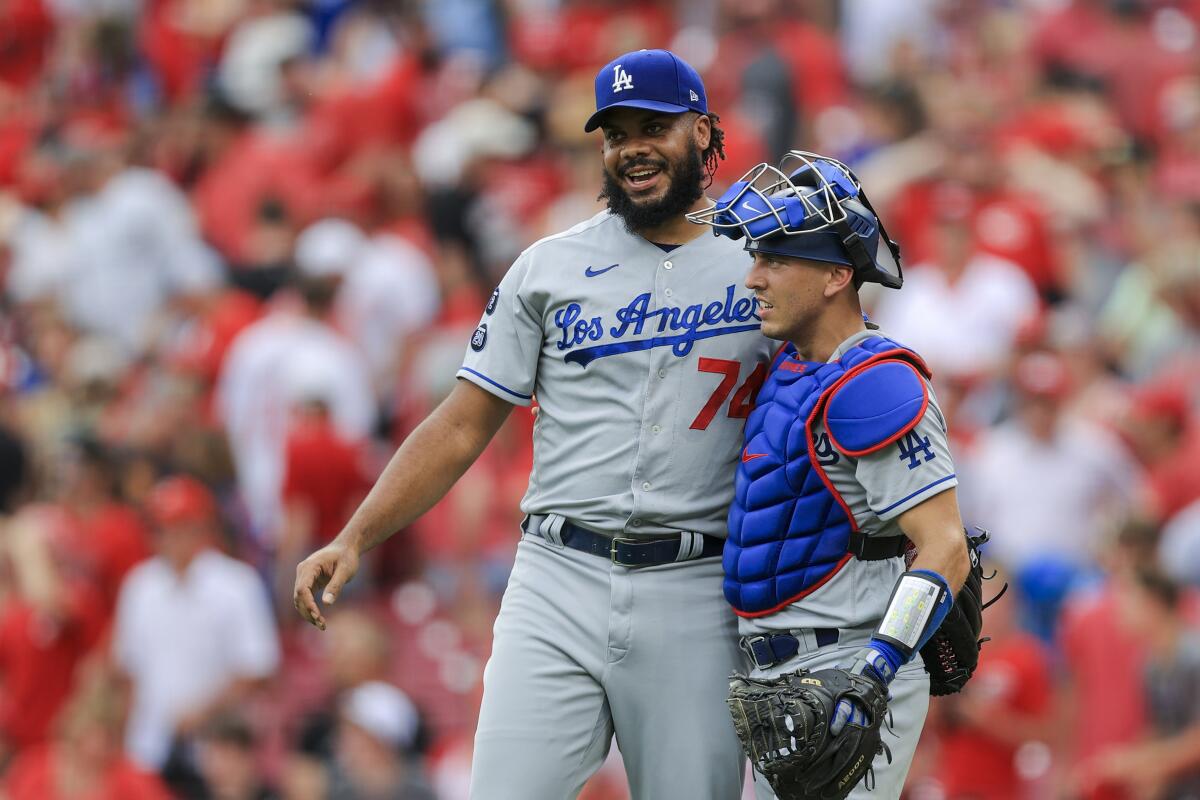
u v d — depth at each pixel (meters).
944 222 39.53
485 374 17.23
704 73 52.25
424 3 57.84
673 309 16.81
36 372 46.25
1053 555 34.25
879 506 15.61
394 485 17.08
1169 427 35.25
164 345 43.84
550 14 57.28
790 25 52.09
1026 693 30.38
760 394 16.50
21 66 63.31
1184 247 41.91
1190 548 32.94
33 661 34.69
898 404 15.48
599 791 29.03
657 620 16.88
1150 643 29.81
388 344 41.56
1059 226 43.09
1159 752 29.31
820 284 15.94
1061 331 38.81
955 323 38.97
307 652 36.16
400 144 51.19
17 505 38.41
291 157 49.16
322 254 42.44
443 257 44.22
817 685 14.98
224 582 33.91
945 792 30.14
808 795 15.09
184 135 50.66
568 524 17.16
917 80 48.22
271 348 37.84
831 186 15.84
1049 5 54.12
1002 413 37.06
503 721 16.97
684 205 16.70
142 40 60.69
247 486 38.00
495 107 49.47
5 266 48.59
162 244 46.34
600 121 16.70
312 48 59.81
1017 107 48.69
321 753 31.78
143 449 37.12
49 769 32.78
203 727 33.00
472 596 35.69
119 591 35.53
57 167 52.91
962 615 16.14
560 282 17.02
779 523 16.06
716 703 16.91
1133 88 50.97
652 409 16.78
